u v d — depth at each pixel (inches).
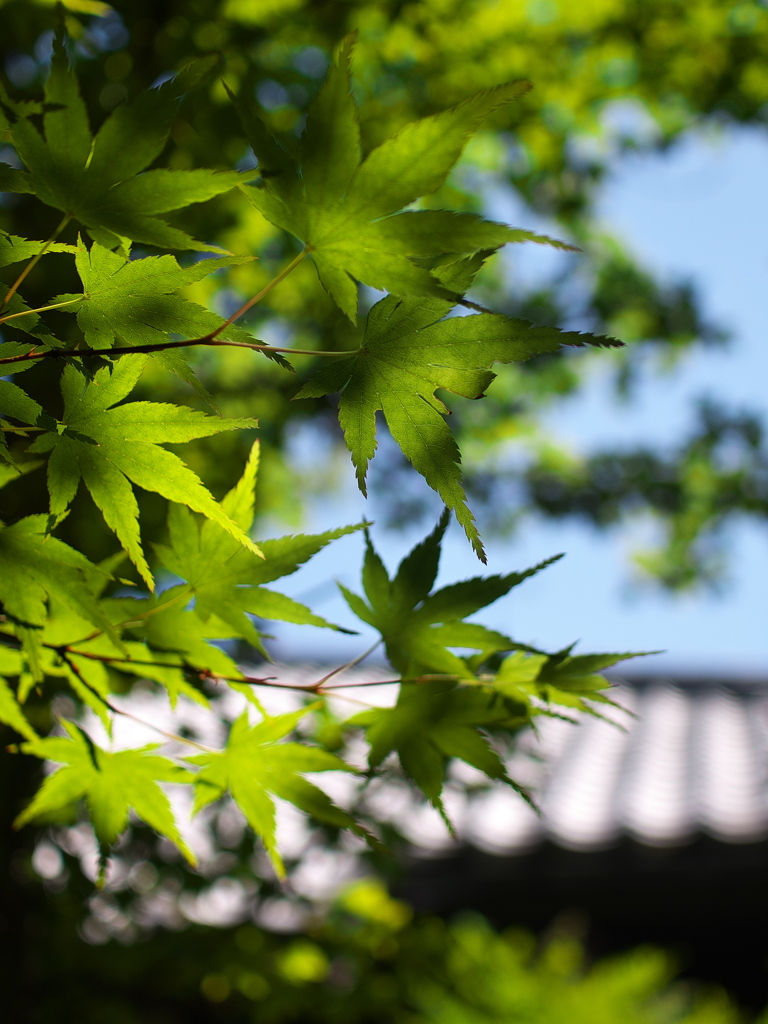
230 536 31.9
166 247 24.0
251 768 33.9
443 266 26.4
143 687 91.4
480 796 99.3
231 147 99.4
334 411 126.3
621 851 140.7
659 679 287.6
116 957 94.1
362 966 103.0
